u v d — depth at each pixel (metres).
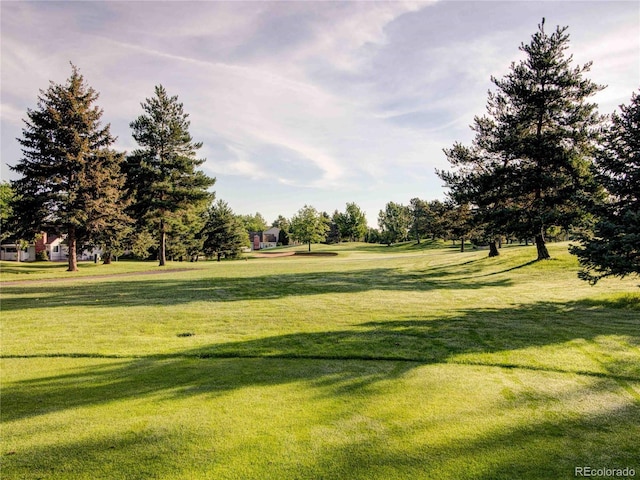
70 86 29.56
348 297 13.77
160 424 3.84
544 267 20.42
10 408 4.30
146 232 40.53
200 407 4.25
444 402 4.32
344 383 5.00
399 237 85.56
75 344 7.38
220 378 5.27
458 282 18.27
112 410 4.20
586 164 19.30
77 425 3.85
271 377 5.29
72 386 5.02
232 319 9.86
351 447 3.35
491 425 3.74
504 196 22.88
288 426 3.77
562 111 21.06
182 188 36.69
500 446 3.34
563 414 3.98
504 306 11.22
